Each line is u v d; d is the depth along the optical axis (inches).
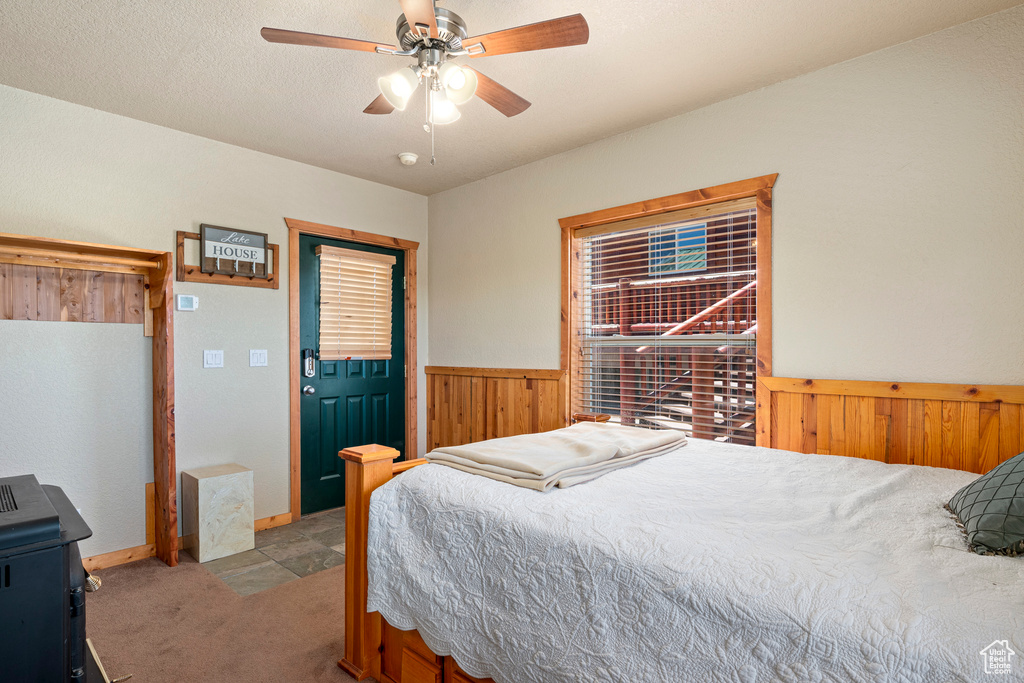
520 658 47.5
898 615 32.5
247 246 123.1
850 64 86.7
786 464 72.1
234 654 73.5
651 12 73.8
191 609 86.2
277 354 130.3
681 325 110.1
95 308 102.7
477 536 53.7
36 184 96.3
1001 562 38.8
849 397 87.0
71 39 79.0
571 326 127.0
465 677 54.8
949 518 49.0
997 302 73.9
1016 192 72.4
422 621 56.4
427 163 135.4
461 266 154.3
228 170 121.5
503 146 123.8
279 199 130.4
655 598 40.4
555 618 45.9
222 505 108.6
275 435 129.9
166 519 103.9
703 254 106.9
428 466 68.2
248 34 78.2
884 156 83.4
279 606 87.5
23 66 86.9
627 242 119.0
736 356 102.0
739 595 36.9
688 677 37.6
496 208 144.1
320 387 140.1
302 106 102.3
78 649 48.0
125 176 106.7
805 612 34.2
